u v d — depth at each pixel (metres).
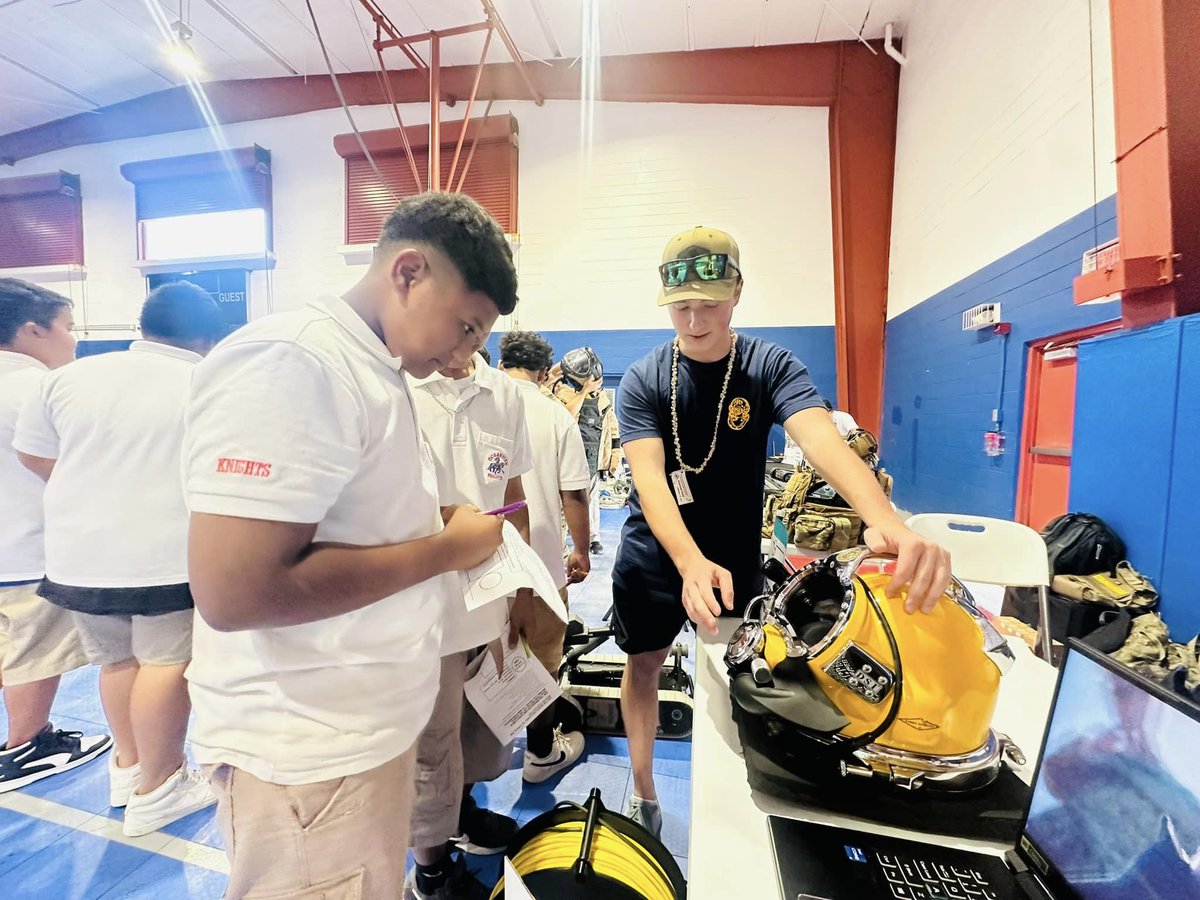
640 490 1.08
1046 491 2.76
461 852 1.33
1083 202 2.37
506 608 1.18
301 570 0.57
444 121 5.84
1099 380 1.87
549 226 5.81
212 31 5.27
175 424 1.42
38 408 1.41
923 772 0.60
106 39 5.38
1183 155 1.59
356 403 0.63
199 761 0.69
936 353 3.98
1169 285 1.63
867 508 0.79
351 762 0.68
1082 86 2.38
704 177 5.47
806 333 5.33
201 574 0.54
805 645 0.66
